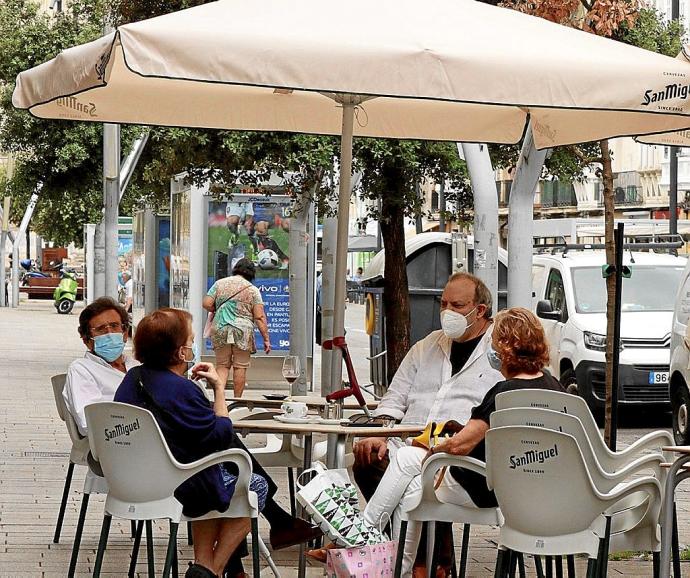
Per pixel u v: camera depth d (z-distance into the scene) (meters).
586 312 18.73
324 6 6.86
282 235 21.08
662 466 6.51
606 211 9.59
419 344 8.30
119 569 8.31
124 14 16.52
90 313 8.23
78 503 10.73
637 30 17.97
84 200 26.97
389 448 8.13
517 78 6.57
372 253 70.56
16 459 13.12
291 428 7.70
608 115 9.01
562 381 18.67
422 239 21.02
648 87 6.85
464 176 17.30
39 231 54.94
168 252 29.42
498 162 18.38
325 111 9.92
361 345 36.94
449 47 6.51
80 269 70.56
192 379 7.39
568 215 64.62
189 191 21.11
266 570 8.41
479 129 10.15
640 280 19.12
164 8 16.48
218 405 7.34
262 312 17.08
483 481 6.98
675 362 16.11
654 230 45.91
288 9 6.76
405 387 8.23
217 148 16.30
